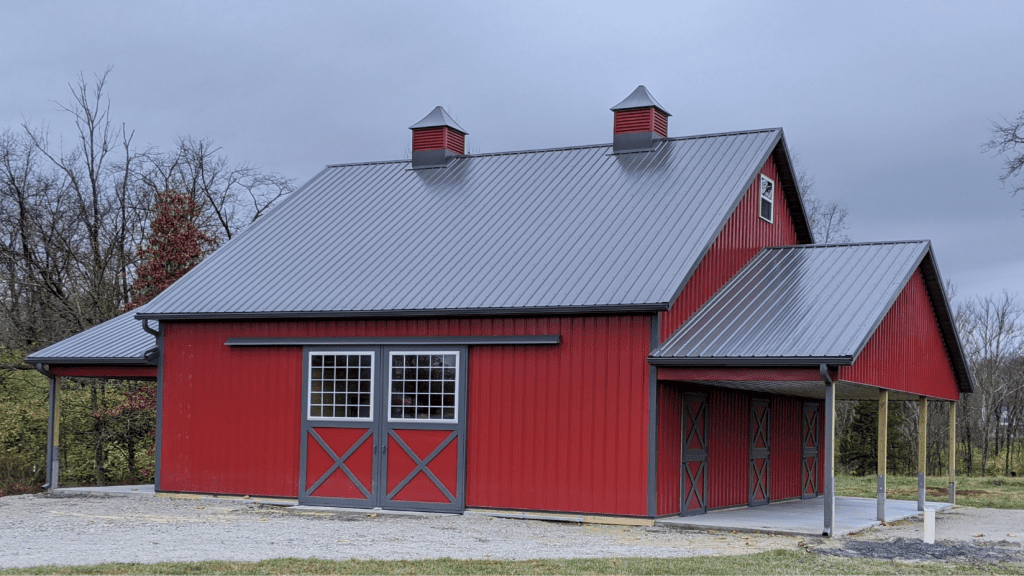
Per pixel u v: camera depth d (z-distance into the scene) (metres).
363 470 18.34
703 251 17.33
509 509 17.17
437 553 12.91
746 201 20.36
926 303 20.41
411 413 18.08
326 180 24.72
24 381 30.47
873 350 16.69
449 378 17.83
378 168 24.78
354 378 18.59
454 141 24.59
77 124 35.69
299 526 15.77
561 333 17.03
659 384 16.34
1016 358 43.78
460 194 22.08
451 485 17.64
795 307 17.27
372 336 18.47
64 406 29.50
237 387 19.66
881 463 17.42
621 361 16.53
